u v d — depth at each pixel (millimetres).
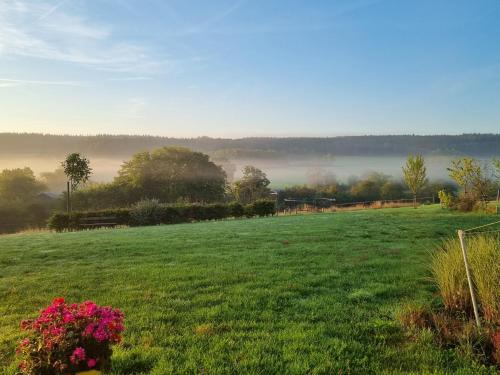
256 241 16031
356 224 21547
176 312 7184
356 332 6074
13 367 5070
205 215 35062
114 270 11031
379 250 13250
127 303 7848
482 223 19953
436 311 6770
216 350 5523
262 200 38344
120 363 5113
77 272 10961
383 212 29516
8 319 7164
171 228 24328
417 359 5199
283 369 5000
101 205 65188
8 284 9805
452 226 19094
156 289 8883
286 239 16359
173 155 76000
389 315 6742
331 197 77062
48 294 8781
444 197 28844
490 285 6008
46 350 3852
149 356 5340
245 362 5145
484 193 27594
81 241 17828
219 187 77062
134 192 69000
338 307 7270
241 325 6438
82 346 3895
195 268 10922
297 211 45125
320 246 14305
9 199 76875
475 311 5781
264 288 8688
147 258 12797
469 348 5285
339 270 10383
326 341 5754
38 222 69000
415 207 34219
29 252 14750
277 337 5941
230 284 9109
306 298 7961
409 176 36969
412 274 9672
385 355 5305
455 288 6770
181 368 5012
